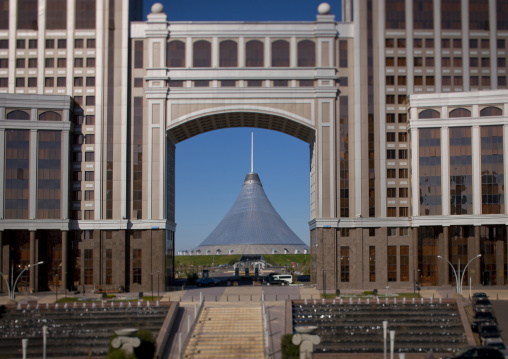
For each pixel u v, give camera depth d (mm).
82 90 107312
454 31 109312
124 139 106438
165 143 107562
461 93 104750
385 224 106750
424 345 66812
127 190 106250
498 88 108625
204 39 109625
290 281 122562
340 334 70062
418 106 105625
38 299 92688
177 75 108438
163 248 105625
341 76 109375
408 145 107875
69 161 104500
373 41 109250
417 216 104375
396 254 106938
